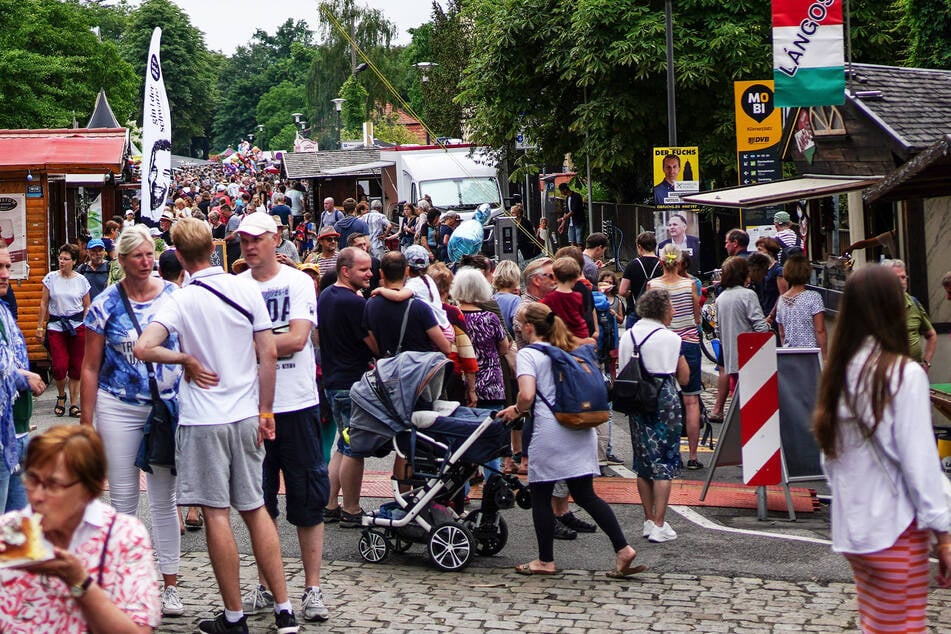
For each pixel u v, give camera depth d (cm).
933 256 1248
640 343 867
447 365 855
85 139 1828
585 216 3209
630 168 2845
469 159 3544
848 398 488
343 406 897
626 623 701
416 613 723
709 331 1332
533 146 3053
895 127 1631
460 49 4759
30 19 5309
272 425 663
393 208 3756
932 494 477
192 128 14950
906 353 485
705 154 2706
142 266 707
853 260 1778
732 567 812
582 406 776
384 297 881
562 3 2825
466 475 830
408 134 7394
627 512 975
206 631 661
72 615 382
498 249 3031
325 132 9369
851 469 492
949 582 487
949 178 1197
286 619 669
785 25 1492
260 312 657
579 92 2923
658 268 1309
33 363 1773
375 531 834
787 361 962
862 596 502
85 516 386
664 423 870
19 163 1738
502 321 1017
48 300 1412
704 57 2625
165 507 717
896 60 2848
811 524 935
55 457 378
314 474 713
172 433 703
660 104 2728
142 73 14275
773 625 693
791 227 1847
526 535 913
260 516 665
